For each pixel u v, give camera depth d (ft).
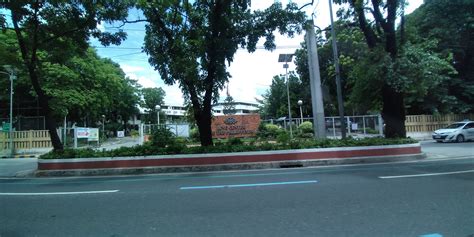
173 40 44.24
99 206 22.45
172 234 16.11
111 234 16.37
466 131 75.61
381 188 25.46
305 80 153.99
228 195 24.70
